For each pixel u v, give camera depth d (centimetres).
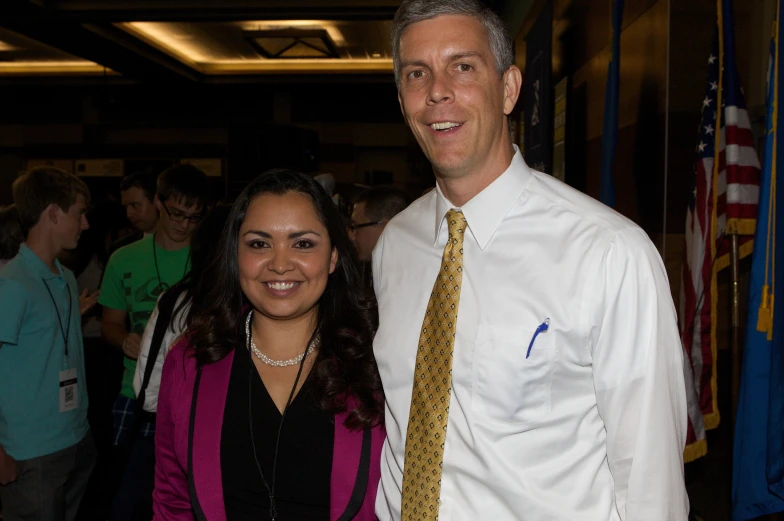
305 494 151
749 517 191
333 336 157
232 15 711
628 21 322
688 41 274
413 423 137
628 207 320
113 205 436
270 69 1125
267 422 154
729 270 248
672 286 276
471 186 140
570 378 129
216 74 1127
